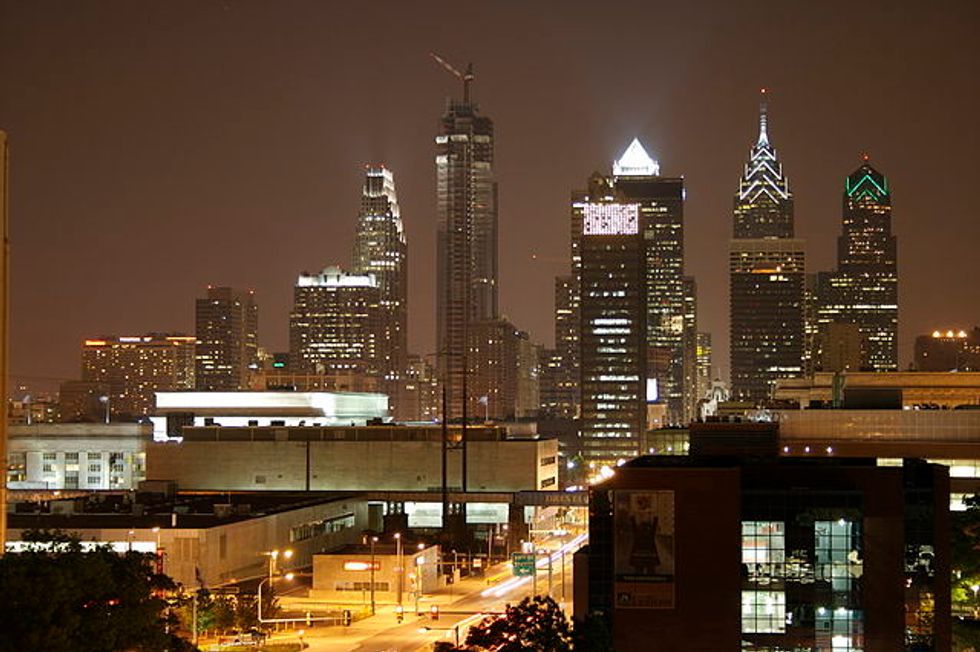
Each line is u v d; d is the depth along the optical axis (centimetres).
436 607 18700
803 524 14350
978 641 15975
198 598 16675
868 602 14325
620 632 14362
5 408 14862
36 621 10212
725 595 14300
